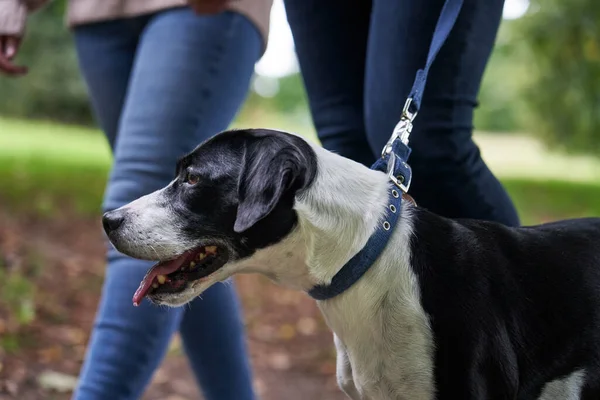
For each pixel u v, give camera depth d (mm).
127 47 3168
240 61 2961
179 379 4309
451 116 2572
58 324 4973
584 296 2244
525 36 13516
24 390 3783
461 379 2092
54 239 7703
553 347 2213
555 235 2328
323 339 5406
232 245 2184
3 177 11250
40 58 24406
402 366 2148
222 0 2844
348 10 2889
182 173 2250
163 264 2248
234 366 3086
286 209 2109
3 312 4855
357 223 2141
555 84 13797
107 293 2756
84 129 25797
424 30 2521
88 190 11328
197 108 2824
